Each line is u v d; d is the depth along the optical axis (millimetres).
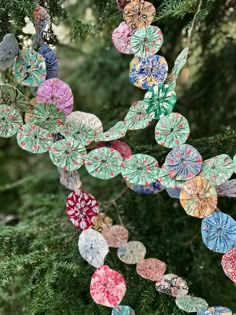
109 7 452
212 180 372
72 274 465
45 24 394
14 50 379
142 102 373
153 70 372
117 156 379
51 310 443
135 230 548
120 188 606
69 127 386
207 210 374
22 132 384
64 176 418
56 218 564
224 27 529
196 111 600
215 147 475
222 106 600
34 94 406
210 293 507
